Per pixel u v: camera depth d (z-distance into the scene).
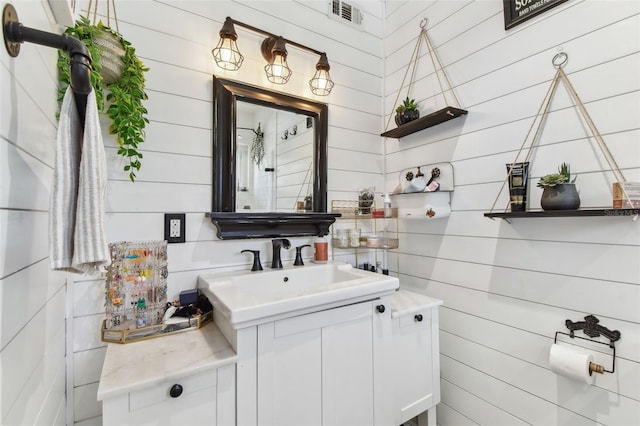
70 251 0.57
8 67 0.53
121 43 1.05
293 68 1.63
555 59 1.17
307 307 0.99
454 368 1.54
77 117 0.60
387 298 1.23
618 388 1.00
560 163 1.15
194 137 1.32
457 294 1.53
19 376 0.58
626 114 0.99
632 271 0.97
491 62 1.39
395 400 1.27
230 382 0.87
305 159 1.63
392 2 1.96
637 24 0.97
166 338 1.00
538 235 1.22
